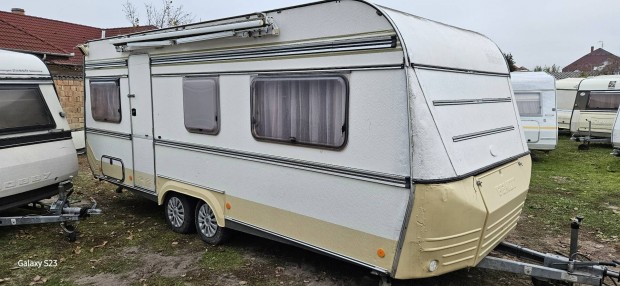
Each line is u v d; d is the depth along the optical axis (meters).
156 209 6.58
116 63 5.93
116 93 6.00
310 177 3.84
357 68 3.40
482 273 4.40
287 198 4.07
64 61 15.12
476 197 3.35
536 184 8.41
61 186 5.38
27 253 4.95
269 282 4.23
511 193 3.88
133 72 5.64
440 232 3.20
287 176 4.03
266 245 5.09
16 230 5.68
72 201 6.96
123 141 6.03
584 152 12.48
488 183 3.59
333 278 4.29
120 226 5.80
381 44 3.24
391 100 3.22
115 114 6.08
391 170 3.27
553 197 7.36
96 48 6.28
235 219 4.64
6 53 5.54
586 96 13.83
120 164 6.16
